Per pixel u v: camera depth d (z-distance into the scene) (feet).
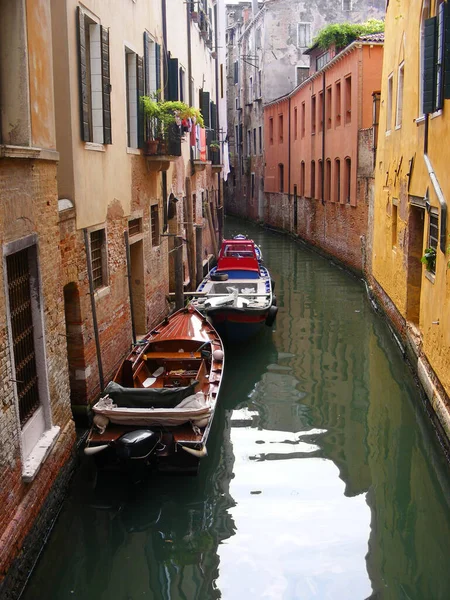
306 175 95.14
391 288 45.60
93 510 23.00
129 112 36.47
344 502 23.70
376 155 56.29
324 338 45.14
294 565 20.15
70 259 25.36
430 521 22.56
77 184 26.25
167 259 46.21
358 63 66.49
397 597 18.65
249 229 126.72
